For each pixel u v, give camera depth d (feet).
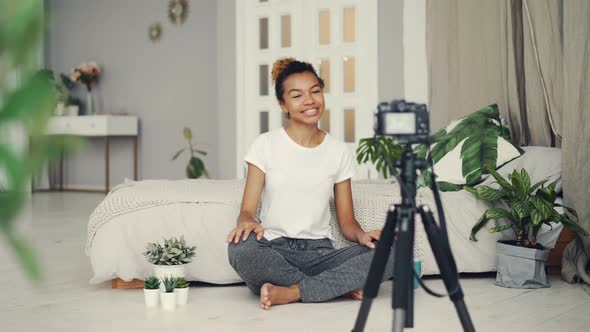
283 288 8.32
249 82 20.88
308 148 8.45
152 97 25.76
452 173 11.73
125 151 26.55
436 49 14.76
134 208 9.51
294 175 8.38
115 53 26.61
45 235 15.24
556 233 10.25
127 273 9.28
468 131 12.18
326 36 19.53
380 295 9.01
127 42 26.30
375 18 18.60
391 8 17.66
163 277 8.61
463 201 10.48
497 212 9.77
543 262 9.73
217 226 9.53
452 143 12.15
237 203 9.73
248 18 20.76
